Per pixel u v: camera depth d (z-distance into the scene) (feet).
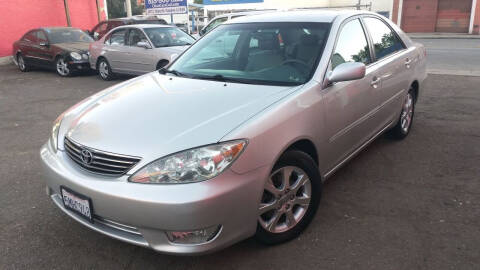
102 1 66.54
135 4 134.41
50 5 56.49
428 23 85.76
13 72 42.75
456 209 10.68
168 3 58.85
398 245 9.18
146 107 9.24
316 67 10.19
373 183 12.33
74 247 9.44
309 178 9.44
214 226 7.54
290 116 8.75
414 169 13.28
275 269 8.50
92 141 8.36
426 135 16.51
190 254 7.58
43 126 20.17
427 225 9.96
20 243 9.62
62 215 10.87
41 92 29.91
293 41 11.17
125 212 7.54
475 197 11.30
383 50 13.71
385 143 15.69
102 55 34.50
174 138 7.84
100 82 34.24
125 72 33.24
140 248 9.36
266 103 8.86
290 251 9.07
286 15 12.51
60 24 58.34
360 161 14.02
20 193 12.24
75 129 9.12
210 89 9.96
